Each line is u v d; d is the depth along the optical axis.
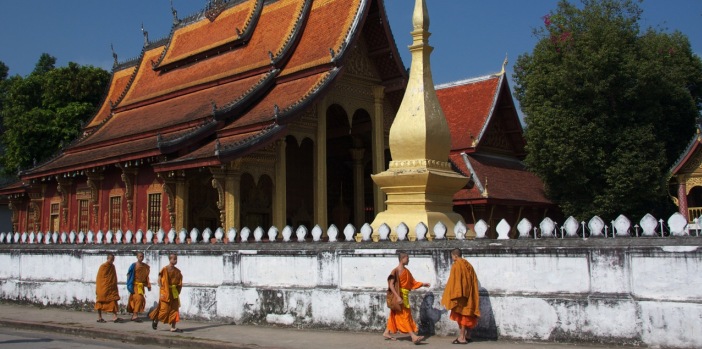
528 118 37.41
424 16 19.30
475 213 37.44
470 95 44.84
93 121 43.03
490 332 13.85
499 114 43.78
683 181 32.12
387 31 29.86
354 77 29.98
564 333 13.02
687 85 41.50
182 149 26.81
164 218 27.77
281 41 31.08
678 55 40.16
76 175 33.41
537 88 36.59
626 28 34.66
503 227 14.15
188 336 16.09
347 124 33.22
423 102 18.70
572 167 34.53
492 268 13.97
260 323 17.50
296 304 16.84
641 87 33.72
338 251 16.23
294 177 34.59
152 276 20.42
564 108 34.97
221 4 36.84
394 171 18.58
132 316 19.66
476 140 40.66
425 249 14.86
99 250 22.16
